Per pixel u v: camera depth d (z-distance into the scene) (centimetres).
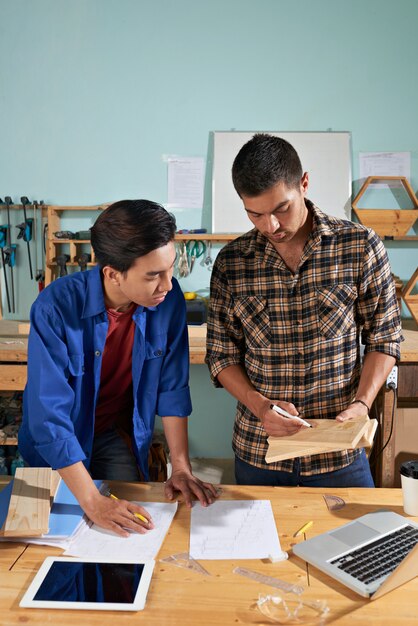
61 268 370
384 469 299
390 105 367
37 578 122
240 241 182
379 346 178
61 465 147
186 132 373
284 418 156
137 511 146
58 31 367
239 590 120
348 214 373
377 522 141
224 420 391
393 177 367
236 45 366
